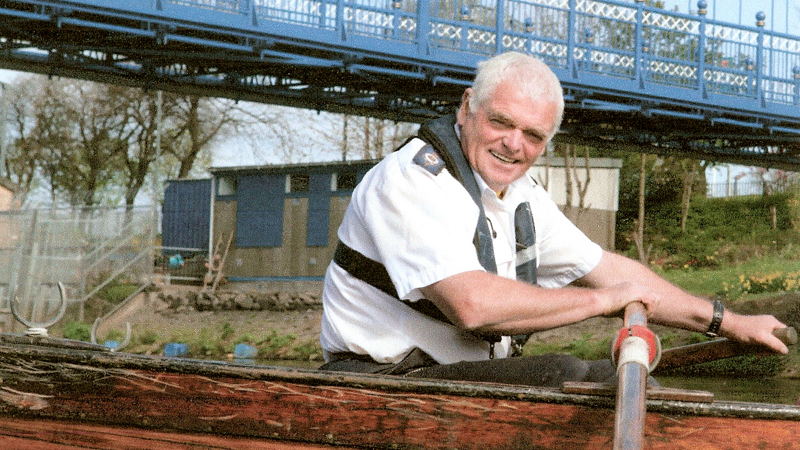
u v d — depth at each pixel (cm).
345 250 303
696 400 245
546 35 1959
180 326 2214
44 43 1742
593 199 3250
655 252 3591
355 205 300
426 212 281
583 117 2405
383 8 1772
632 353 231
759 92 2261
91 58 1877
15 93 4494
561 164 3256
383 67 1848
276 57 1795
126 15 1576
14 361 296
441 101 2164
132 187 4559
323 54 1820
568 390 250
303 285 2822
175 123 4500
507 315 272
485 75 291
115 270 2208
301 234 2844
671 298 329
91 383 289
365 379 264
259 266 2930
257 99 2084
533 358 284
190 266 2998
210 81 2006
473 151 293
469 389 257
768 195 3738
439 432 260
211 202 3061
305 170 2828
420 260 279
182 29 1703
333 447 268
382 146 3994
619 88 2053
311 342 2002
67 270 2048
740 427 244
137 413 285
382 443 264
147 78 1952
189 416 280
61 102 4453
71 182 4622
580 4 1994
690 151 2728
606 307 269
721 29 2214
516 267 312
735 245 3428
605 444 248
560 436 252
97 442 290
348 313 302
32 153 4500
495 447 256
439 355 296
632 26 2073
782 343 323
